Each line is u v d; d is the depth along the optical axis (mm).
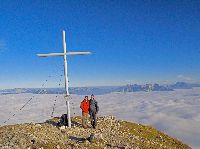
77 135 26547
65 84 29500
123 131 31984
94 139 24281
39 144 21125
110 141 25312
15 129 26250
